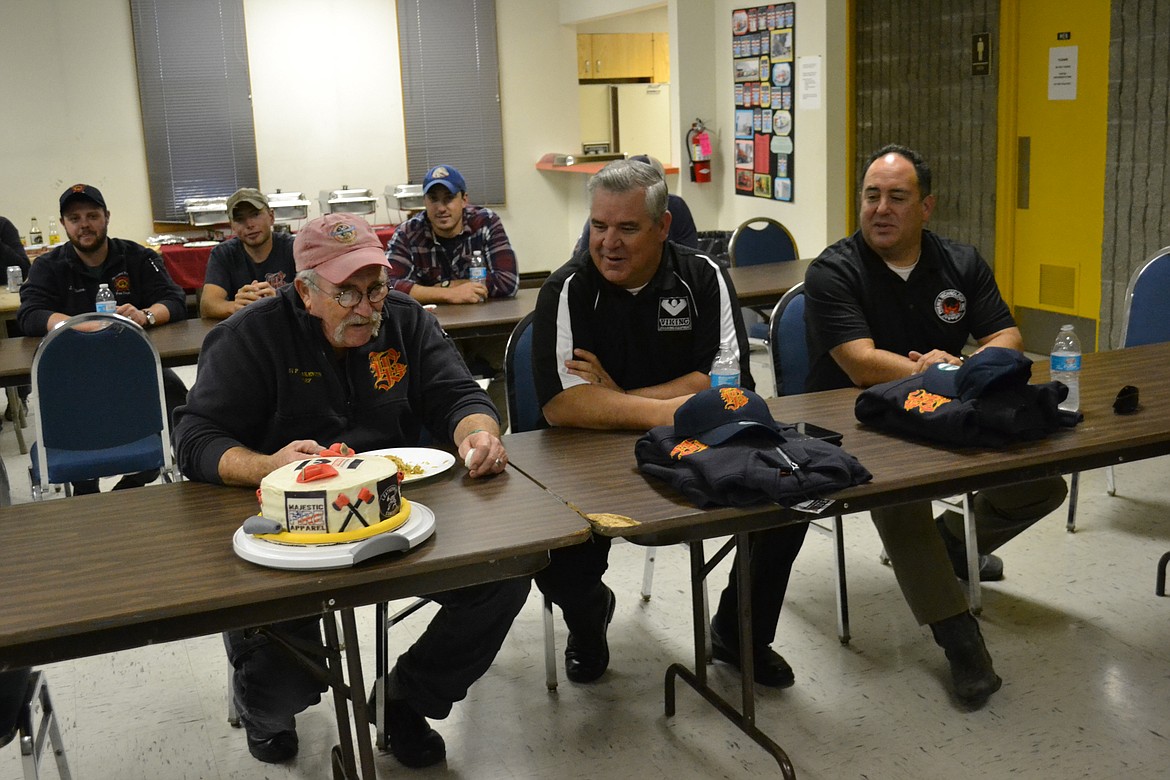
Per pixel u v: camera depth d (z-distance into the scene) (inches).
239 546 65.1
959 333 113.1
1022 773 85.7
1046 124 214.2
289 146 331.3
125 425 132.7
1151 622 110.3
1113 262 203.6
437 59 339.9
